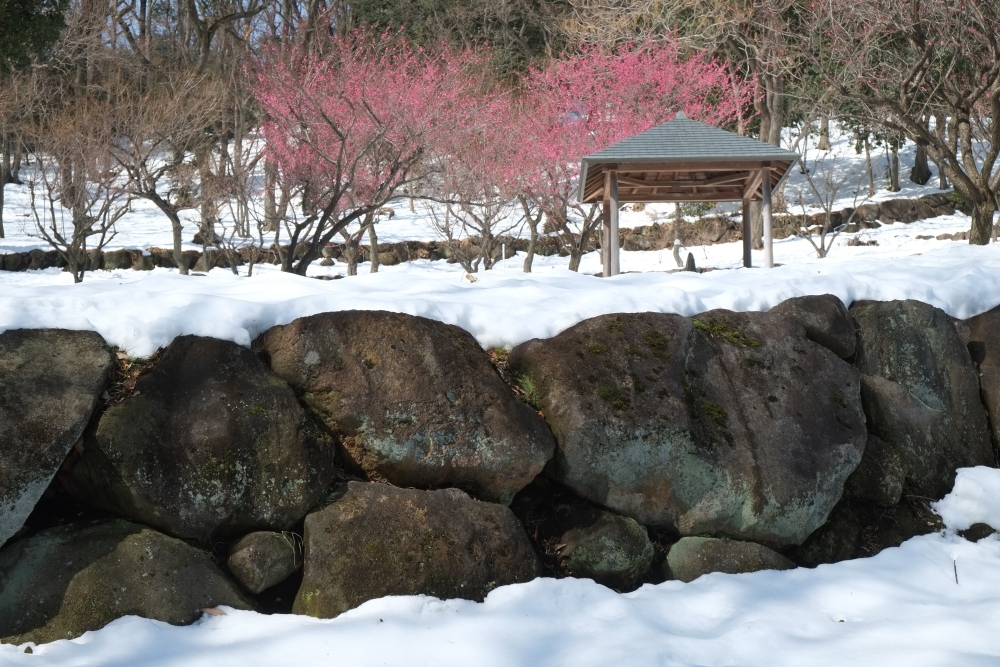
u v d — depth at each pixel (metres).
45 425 3.38
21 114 18.12
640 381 4.24
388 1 24.73
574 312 4.48
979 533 4.46
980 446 4.85
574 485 4.05
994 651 3.21
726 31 18.80
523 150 15.63
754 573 4.04
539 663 3.16
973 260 5.92
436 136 13.18
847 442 4.39
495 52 23.88
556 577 3.90
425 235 21.66
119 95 16.62
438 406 3.88
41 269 19.66
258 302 4.09
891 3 12.06
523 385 4.27
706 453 4.15
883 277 5.43
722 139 7.15
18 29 14.66
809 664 3.18
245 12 20.00
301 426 3.73
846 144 28.69
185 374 3.70
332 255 20.34
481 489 3.93
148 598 3.29
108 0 21.22
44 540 3.37
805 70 18.14
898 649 3.24
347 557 3.52
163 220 24.25
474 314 4.37
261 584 3.50
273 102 14.02
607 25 19.06
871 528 4.47
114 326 3.76
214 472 3.54
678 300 4.70
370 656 3.12
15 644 3.11
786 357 4.61
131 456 3.45
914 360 4.93
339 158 11.06
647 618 3.56
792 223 22.42
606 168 7.19
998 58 11.19
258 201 21.00
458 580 3.57
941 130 14.99
